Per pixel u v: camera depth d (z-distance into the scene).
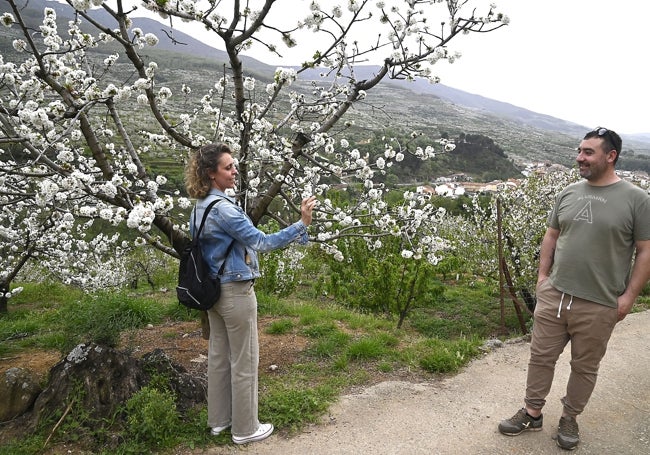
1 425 3.18
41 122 2.99
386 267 8.02
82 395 3.21
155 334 5.44
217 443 3.11
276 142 4.70
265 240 2.72
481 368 4.65
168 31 3.52
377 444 3.18
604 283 2.89
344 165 4.39
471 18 4.08
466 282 12.23
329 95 4.89
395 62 4.38
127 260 12.81
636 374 4.46
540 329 3.20
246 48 4.20
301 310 6.66
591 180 3.03
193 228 2.90
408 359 4.77
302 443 3.17
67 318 4.15
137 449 2.96
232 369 3.01
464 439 3.26
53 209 3.88
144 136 4.78
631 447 3.17
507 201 8.84
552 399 3.85
